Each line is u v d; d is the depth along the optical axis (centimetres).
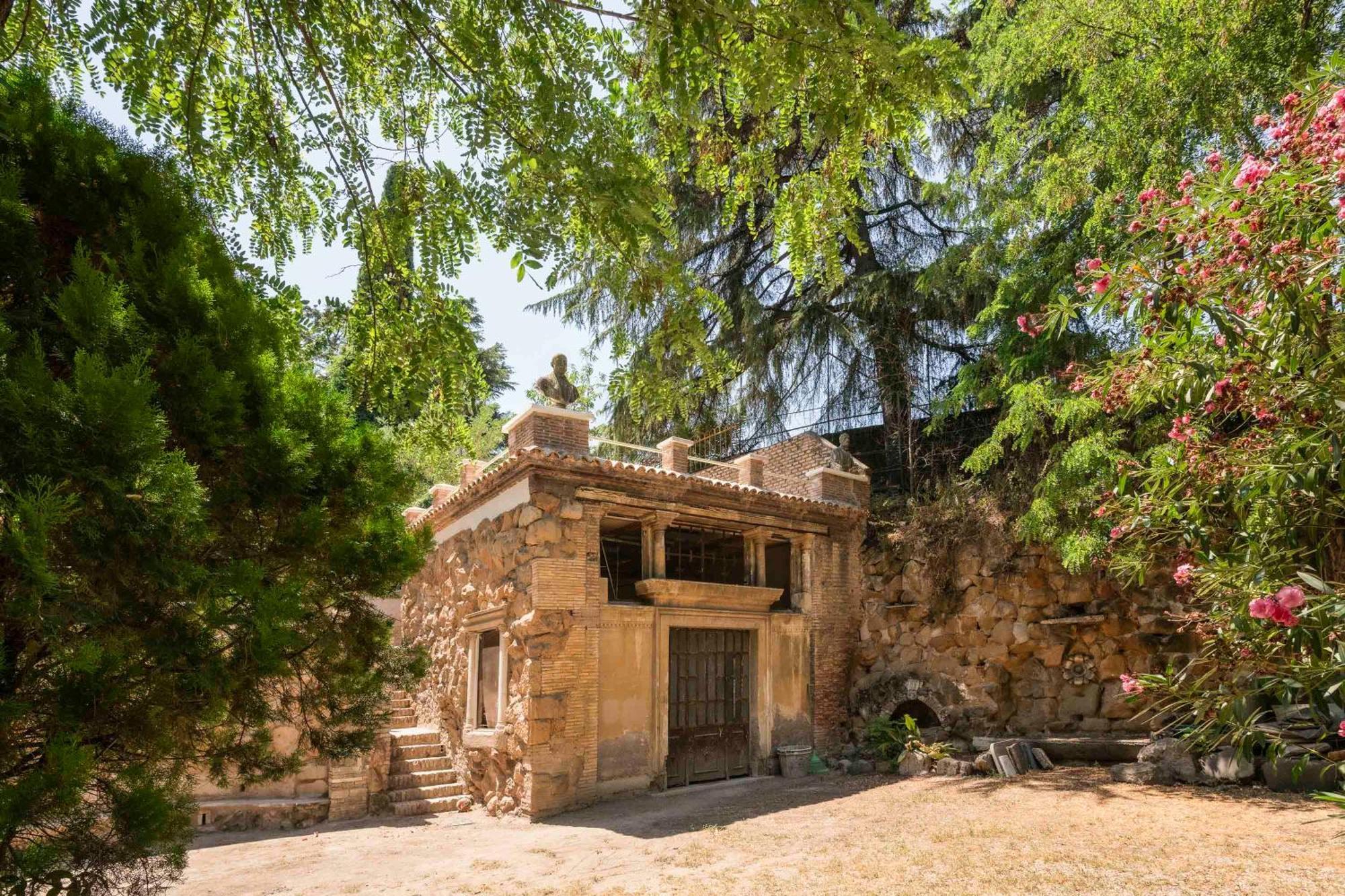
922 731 1303
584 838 936
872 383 1825
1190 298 331
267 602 350
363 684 463
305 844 1000
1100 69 1062
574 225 455
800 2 341
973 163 1722
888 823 879
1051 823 814
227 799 1120
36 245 344
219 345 399
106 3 367
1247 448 351
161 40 389
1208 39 950
